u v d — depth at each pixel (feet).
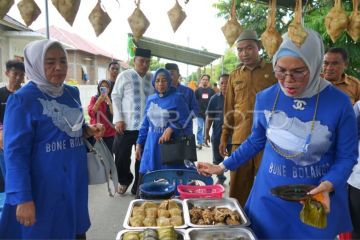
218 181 18.10
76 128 7.10
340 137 5.92
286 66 5.69
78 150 7.23
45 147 6.55
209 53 32.42
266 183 6.42
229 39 5.57
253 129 7.07
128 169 16.56
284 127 6.13
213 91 30.14
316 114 5.96
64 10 4.71
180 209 7.45
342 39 15.42
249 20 18.15
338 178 5.67
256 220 6.54
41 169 6.51
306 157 5.98
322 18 13.74
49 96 6.79
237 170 10.23
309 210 5.46
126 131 16.08
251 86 10.44
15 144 6.16
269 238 6.27
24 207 6.07
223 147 11.60
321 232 5.94
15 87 11.97
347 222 6.30
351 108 5.98
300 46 5.25
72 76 84.38
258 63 10.50
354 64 16.70
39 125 6.48
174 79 18.66
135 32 5.22
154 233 6.04
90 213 14.21
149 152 12.81
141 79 15.99
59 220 6.71
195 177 9.66
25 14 4.83
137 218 6.87
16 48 44.50
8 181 6.11
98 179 7.91
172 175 9.75
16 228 6.56
